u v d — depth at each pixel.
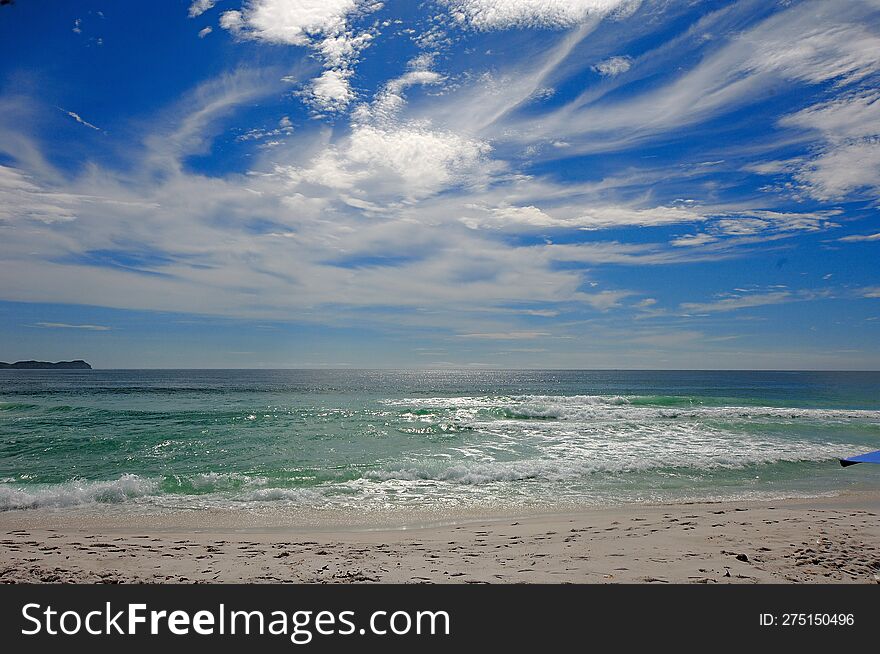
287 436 20.72
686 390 60.75
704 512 10.02
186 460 16.11
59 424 23.89
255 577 6.53
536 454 17.06
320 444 19.03
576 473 14.11
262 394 49.00
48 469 14.87
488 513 10.51
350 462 15.83
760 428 22.84
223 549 7.75
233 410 30.14
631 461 15.57
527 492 12.27
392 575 6.55
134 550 7.69
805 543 7.63
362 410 30.00
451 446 18.69
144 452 17.34
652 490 12.49
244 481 13.10
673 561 6.91
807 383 81.12
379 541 8.30
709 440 19.72
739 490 12.53
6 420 25.23
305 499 11.58
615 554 7.24
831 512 9.78
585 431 22.06
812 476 14.03
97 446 18.31
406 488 12.58
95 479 13.70
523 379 104.81
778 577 6.35
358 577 6.49
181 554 7.50
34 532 9.03
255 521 9.92
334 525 9.65
